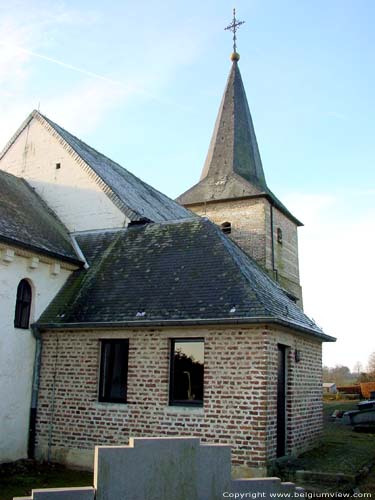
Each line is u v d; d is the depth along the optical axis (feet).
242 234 89.04
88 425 39.01
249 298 36.24
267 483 23.84
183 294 39.19
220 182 94.99
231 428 34.30
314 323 47.47
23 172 59.26
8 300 39.75
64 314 42.11
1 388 38.42
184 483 21.93
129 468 20.75
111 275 44.96
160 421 36.65
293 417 39.91
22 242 40.40
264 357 34.37
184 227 48.19
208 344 36.27
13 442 39.09
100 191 53.83
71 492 19.54
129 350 38.91
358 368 274.57
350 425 71.10
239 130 100.94
